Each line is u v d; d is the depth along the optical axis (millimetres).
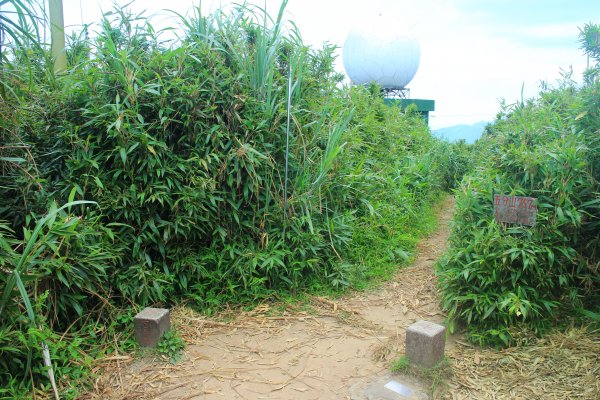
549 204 3621
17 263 2723
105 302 3434
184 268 4027
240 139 4293
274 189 4559
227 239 4285
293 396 2779
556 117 4551
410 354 3010
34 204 3547
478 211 3992
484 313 3350
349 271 4684
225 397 2771
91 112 3713
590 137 3635
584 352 3049
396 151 8336
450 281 3691
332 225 4805
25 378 2621
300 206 4559
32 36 3205
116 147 3678
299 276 4406
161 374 3008
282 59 5391
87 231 3301
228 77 4418
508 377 2871
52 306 3195
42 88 3992
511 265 3514
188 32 4656
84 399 2719
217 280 4070
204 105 4195
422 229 6945
